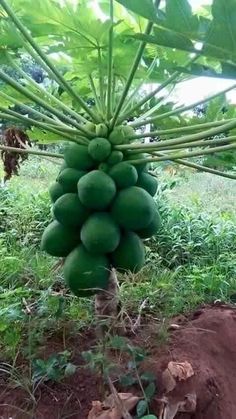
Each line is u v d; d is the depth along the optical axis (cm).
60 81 137
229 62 94
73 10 138
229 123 117
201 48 90
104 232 130
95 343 154
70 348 153
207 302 202
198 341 153
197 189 454
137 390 134
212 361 148
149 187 142
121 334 151
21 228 306
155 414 129
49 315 165
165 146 129
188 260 278
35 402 132
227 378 146
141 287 190
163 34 90
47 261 239
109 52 132
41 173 493
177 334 157
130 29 145
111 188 129
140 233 142
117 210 131
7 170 177
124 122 144
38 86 153
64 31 142
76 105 181
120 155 133
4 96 143
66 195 135
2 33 143
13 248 274
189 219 304
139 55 125
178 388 133
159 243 285
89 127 137
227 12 82
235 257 270
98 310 146
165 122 168
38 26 142
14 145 173
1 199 351
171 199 373
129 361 138
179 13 86
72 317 166
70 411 132
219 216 331
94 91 150
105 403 128
